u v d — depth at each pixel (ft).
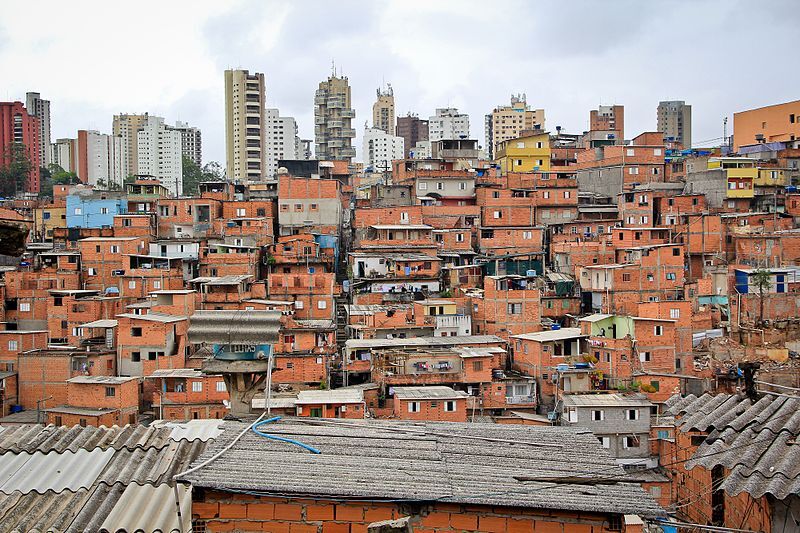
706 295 239.71
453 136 600.39
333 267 261.44
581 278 243.81
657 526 56.65
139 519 38.09
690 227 262.06
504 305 221.25
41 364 196.85
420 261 252.01
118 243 248.32
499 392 185.06
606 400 161.99
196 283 229.66
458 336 208.64
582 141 399.44
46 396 196.44
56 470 42.73
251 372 55.47
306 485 38.29
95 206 295.89
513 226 289.33
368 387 179.42
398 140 632.38
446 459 43.29
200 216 273.13
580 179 338.13
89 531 36.63
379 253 259.80
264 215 284.41
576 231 282.97
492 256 268.82
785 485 43.70
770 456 47.50
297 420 49.83
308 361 185.98
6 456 43.88
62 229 277.03
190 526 39.14
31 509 39.22
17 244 45.70
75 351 199.41
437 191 302.45
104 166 595.47
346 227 311.27
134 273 230.07
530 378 189.16
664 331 196.13
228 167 506.07
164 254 252.62
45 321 231.30
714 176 294.87
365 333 213.25
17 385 197.26
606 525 38.40
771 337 218.38
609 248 258.98
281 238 263.08
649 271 234.79
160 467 43.14
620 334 198.59
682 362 204.74
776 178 303.27
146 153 619.67
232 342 54.39
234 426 48.67
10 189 426.51
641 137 329.72
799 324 221.66
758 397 58.80
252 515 38.52
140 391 192.44
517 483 40.16
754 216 272.31
